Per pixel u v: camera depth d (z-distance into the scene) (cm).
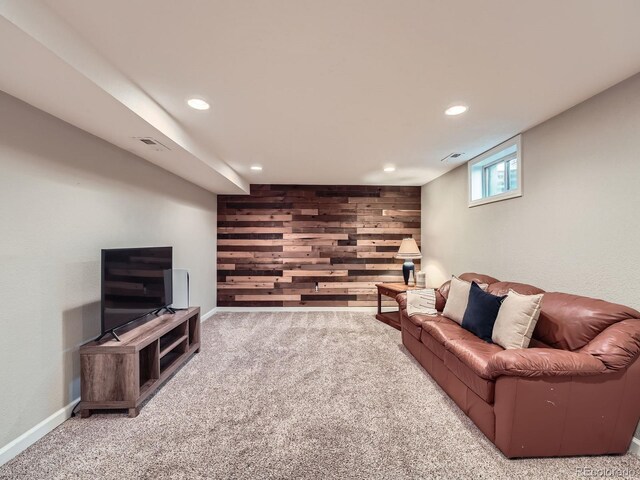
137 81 184
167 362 277
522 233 273
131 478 152
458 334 241
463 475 154
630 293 182
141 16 130
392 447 176
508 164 317
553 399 161
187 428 194
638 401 163
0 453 162
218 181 407
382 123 250
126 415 209
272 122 248
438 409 216
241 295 516
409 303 328
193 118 240
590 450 166
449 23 135
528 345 201
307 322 448
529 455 164
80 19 132
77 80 151
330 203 524
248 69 171
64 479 152
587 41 147
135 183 285
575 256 219
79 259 218
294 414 210
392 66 169
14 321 171
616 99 188
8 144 168
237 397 233
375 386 251
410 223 531
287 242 520
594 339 171
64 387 203
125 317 238
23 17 116
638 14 128
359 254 525
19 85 156
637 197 178
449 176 420
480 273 341
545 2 122
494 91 197
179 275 321
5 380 166
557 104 216
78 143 216
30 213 181
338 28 138
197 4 123
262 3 122
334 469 158
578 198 216
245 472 156
